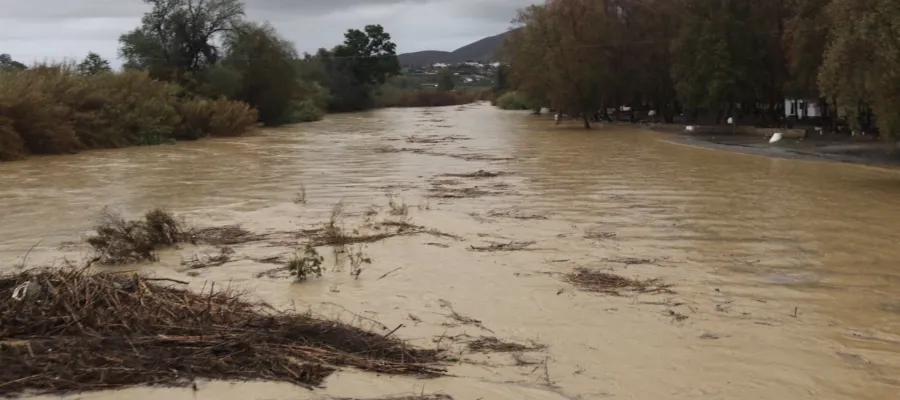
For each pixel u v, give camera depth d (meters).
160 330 7.84
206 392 6.44
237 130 50.81
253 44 64.75
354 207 18.17
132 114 41.97
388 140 46.31
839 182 23.12
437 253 12.59
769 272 11.54
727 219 16.34
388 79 133.00
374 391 6.59
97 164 30.47
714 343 8.16
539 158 32.38
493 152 36.03
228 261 11.98
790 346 8.09
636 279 10.98
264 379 6.73
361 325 8.57
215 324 8.15
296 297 9.77
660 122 59.88
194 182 23.86
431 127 62.31
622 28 59.06
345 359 7.29
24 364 6.84
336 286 10.37
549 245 13.45
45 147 34.94
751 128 45.81
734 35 45.09
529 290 10.26
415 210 17.61
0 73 37.03
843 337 8.43
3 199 19.98
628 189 21.61
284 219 16.36
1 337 7.57
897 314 9.34
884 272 11.57
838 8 22.59
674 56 50.22
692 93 47.44
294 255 12.34
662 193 20.70
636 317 9.07
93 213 17.52
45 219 16.69
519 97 86.25
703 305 9.65
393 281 10.66
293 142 44.81
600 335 8.38
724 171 26.58
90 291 8.66
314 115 77.44
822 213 17.16
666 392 6.79
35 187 22.70
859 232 14.83
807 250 13.15
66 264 11.07
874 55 20.91
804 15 37.09
